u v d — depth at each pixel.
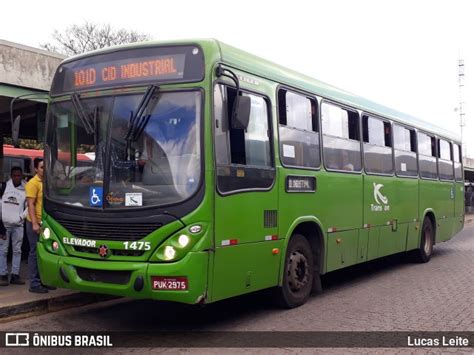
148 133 5.90
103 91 6.25
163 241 5.61
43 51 9.50
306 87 7.94
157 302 7.98
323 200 8.07
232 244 6.00
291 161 7.33
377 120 10.27
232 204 6.03
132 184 5.86
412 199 11.77
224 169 5.94
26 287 8.05
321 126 8.23
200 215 5.60
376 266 12.09
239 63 6.46
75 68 6.59
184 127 5.79
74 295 7.66
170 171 5.73
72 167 6.32
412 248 11.83
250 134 6.52
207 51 5.90
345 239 8.73
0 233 8.17
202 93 5.79
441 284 9.66
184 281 5.50
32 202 7.48
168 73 5.97
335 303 7.93
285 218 7.08
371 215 9.70
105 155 6.05
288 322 6.77
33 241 7.63
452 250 15.73
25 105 10.26
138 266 5.61
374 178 9.88
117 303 7.95
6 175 17.30
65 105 6.59
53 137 6.63
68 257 6.14
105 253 5.84
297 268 7.52
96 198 6.01
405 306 7.73
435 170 13.42
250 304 7.77
